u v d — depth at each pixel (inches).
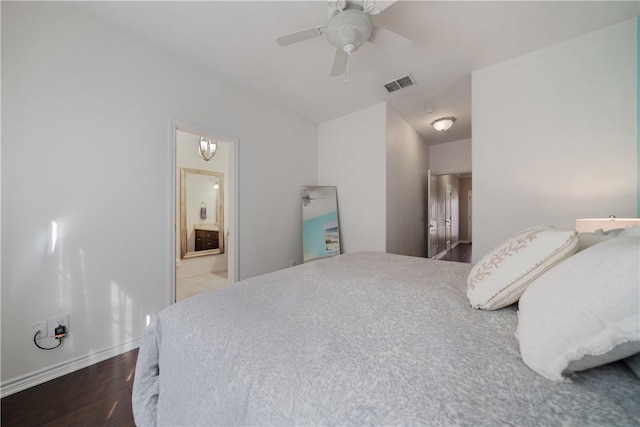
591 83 74.8
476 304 34.0
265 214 117.8
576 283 20.3
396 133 133.7
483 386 18.7
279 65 91.0
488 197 92.2
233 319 32.2
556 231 30.4
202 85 92.4
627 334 16.3
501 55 85.4
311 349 24.9
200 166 165.5
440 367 21.3
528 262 30.1
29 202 57.5
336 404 18.6
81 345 64.6
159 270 80.0
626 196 70.5
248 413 21.6
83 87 65.4
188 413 28.6
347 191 136.8
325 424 17.7
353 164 134.1
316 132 148.7
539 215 83.0
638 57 68.4
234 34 75.2
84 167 65.5
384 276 51.5
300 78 100.1
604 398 16.9
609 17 68.5
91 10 65.4
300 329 29.2
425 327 28.9
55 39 61.1
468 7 65.3
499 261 33.4
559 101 79.6
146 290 77.0
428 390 18.7
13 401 52.1
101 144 68.4
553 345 19.3
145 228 76.9
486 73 92.4
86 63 65.9
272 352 24.8
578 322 18.4
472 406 16.9
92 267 66.7
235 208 104.9
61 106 61.9
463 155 187.3
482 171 93.3
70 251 63.1
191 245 160.7
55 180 61.0
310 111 131.8
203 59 87.3
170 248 82.4
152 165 78.6
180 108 85.9
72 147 63.6
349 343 25.9
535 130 83.5
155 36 75.7
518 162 86.5
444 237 219.5
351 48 59.8
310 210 133.7
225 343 27.6
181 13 66.9
